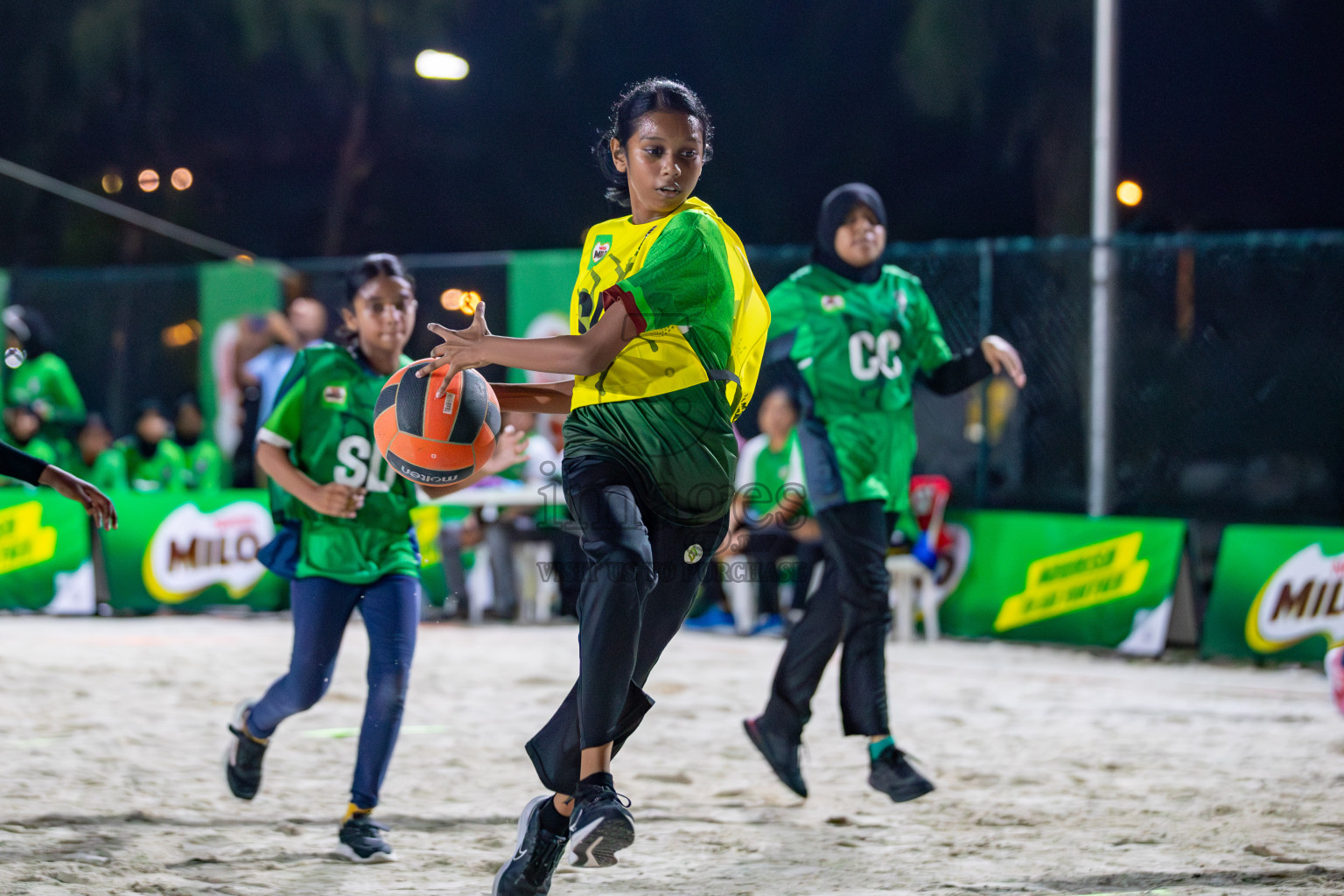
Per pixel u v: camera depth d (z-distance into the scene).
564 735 7.63
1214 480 29.05
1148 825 11.13
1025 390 27.92
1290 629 22.77
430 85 51.41
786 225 50.22
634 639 7.23
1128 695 19.39
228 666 21.17
